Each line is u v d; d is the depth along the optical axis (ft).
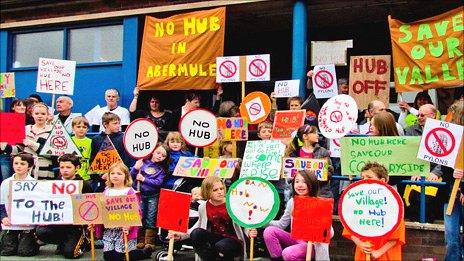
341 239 22.16
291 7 31.68
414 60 25.93
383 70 27.12
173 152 24.66
